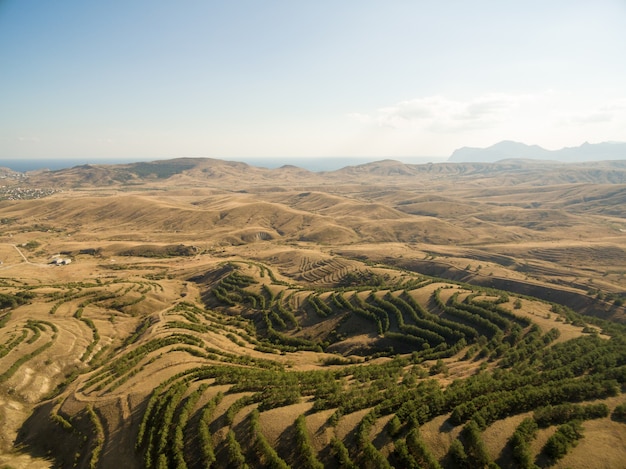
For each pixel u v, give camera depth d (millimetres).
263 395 72125
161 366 91188
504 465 50844
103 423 73750
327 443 58438
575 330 99312
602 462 48812
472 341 104688
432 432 57594
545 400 60906
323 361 105938
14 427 82250
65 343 114312
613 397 60938
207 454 59250
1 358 100625
